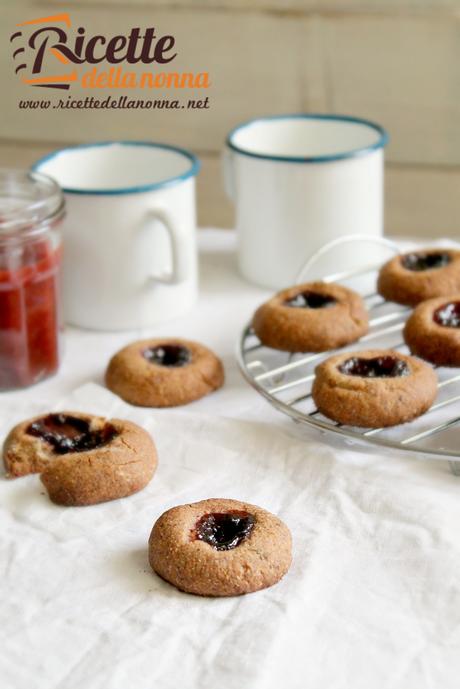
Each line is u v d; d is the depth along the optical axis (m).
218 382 0.69
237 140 0.81
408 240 0.84
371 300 0.77
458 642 0.53
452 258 0.75
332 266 0.78
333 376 0.64
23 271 0.68
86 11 0.99
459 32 0.96
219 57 0.99
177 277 0.74
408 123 1.00
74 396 0.67
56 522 0.60
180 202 0.74
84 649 0.53
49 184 0.70
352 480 0.61
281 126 0.83
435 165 1.01
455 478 0.61
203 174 1.04
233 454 0.63
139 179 0.80
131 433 0.63
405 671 0.52
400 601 0.55
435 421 0.65
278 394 0.68
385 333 0.71
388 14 0.96
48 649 0.53
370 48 0.97
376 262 0.79
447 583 0.55
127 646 0.53
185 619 0.54
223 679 0.52
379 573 0.56
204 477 0.62
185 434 0.65
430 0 0.95
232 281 0.81
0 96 1.03
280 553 0.56
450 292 0.72
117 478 0.61
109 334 0.75
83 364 0.72
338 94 0.99
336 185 0.76
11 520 0.60
